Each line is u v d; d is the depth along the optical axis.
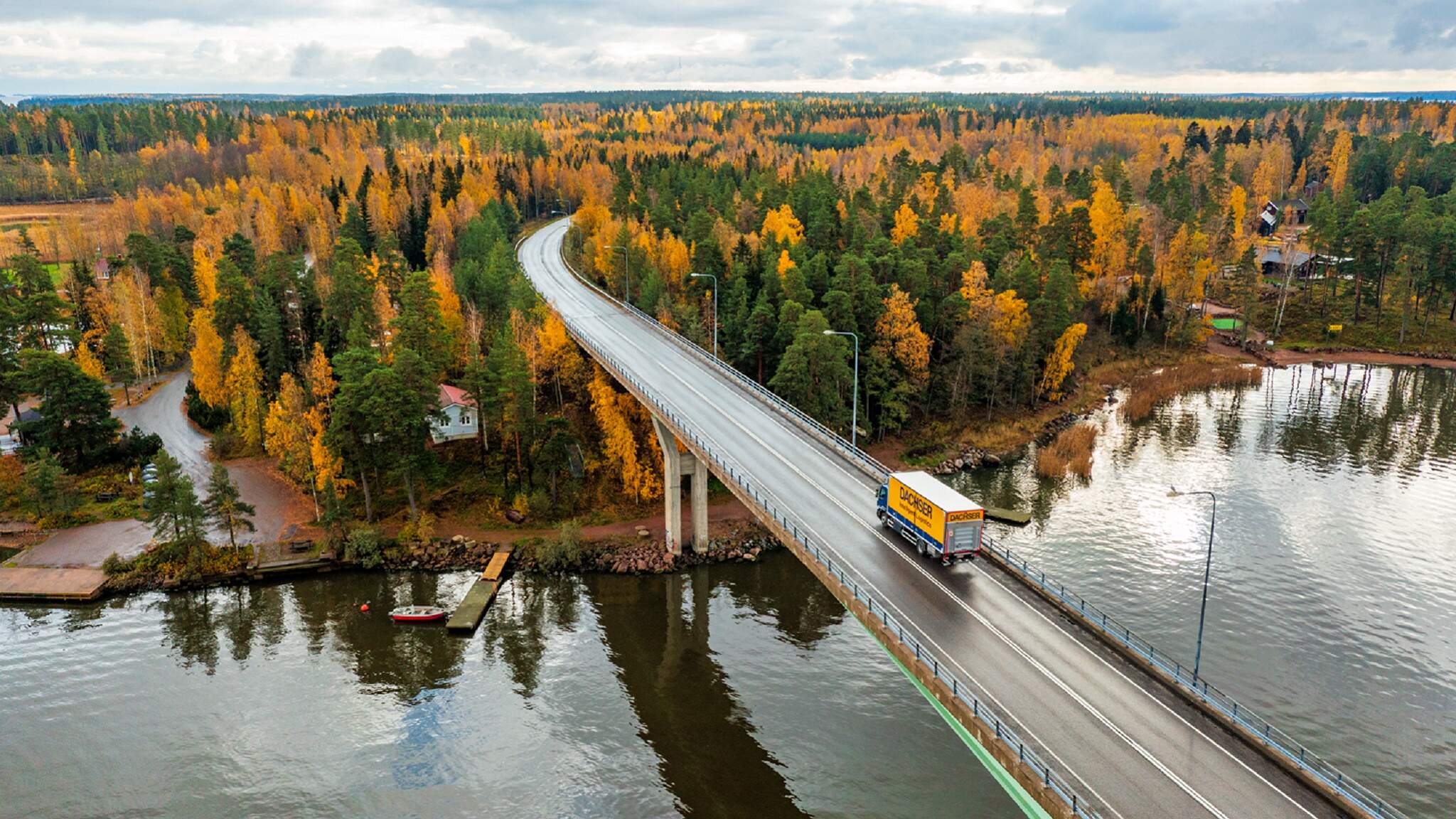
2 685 62.66
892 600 46.59
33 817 50.12
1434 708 56.72
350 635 69.38
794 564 81.62
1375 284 165.25
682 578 78.88
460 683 62.66
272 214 176.88
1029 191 163.75
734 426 74.94
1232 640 64.19
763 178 194.50
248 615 72.56
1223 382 132.38
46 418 94.12
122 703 60.44
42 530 85.19
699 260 128.12
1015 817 48.56
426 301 101.56
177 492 76.75
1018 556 77.44
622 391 98.56
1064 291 121.75
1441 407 120.00
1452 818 47.91
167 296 129.12
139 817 50.16
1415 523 82.88
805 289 110.75
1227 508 87.06
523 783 52.69
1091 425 114.88
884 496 56.31
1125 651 41.59
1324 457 101.06
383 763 54.56
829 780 52.22
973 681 39.12
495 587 76.00
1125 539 81.12
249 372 100.00
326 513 82.06
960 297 114.81
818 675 63.16
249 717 58.97
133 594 76.00
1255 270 151.12
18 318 110.50
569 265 153.12
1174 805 31.66
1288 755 33.81
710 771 53.34
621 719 58.44
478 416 96.94
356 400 83.44
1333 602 69.06
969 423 113.44
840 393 102.62
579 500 91.88
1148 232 169.25
